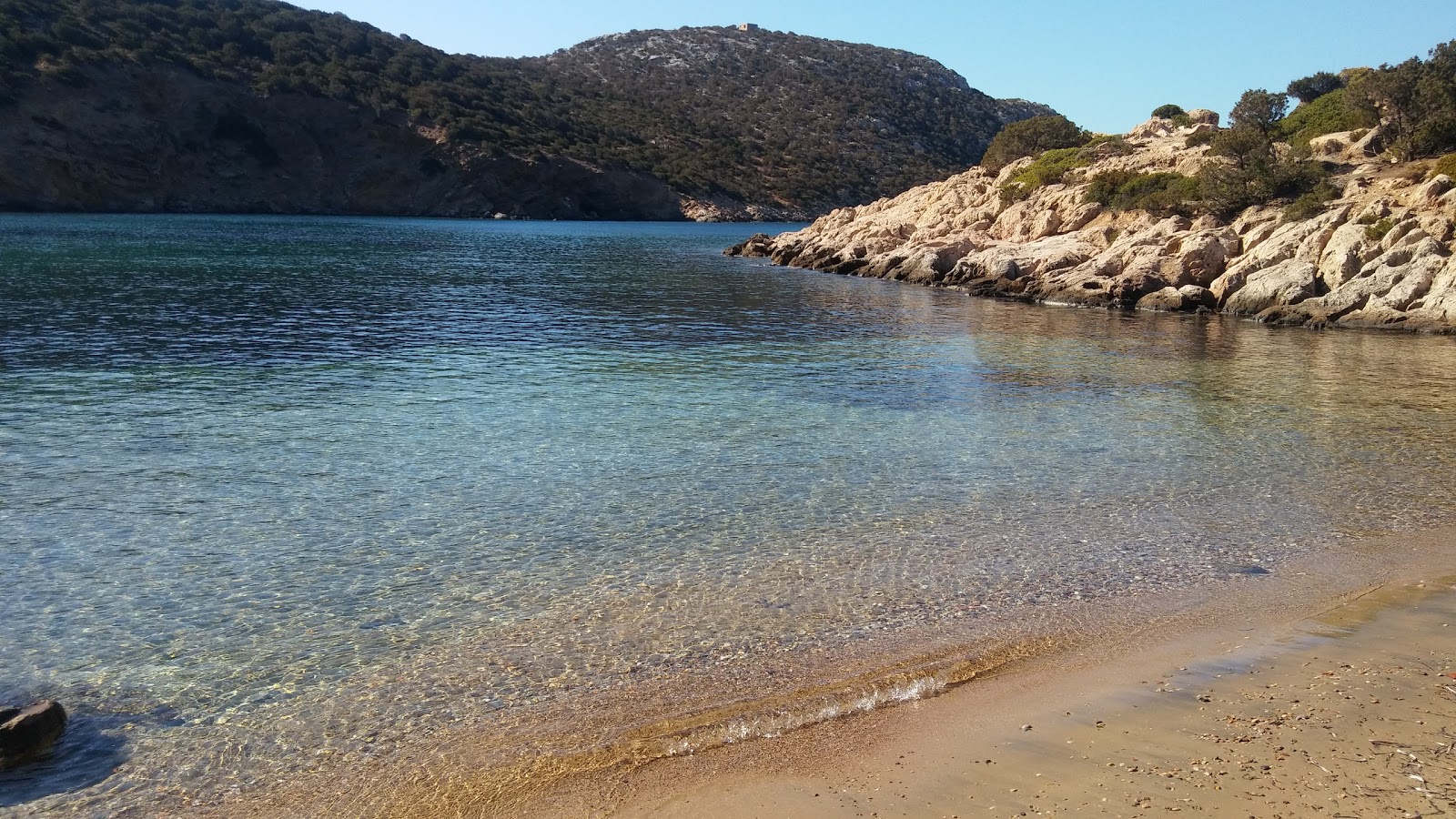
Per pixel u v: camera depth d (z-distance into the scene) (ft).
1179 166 185.88
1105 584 35.24
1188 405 69.51
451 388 72.28
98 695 27.04
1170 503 45.60
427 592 34.40
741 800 21.34
